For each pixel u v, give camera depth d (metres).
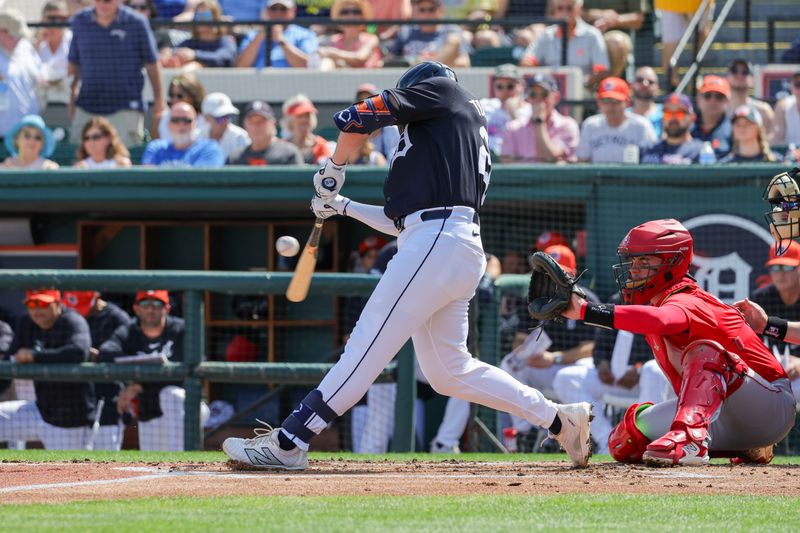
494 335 32.66
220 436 36.25
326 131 42.28
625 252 18.56
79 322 31.73
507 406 17.67
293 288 18.56
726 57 49.03
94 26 40.38
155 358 31.25
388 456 24.77
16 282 30.91
